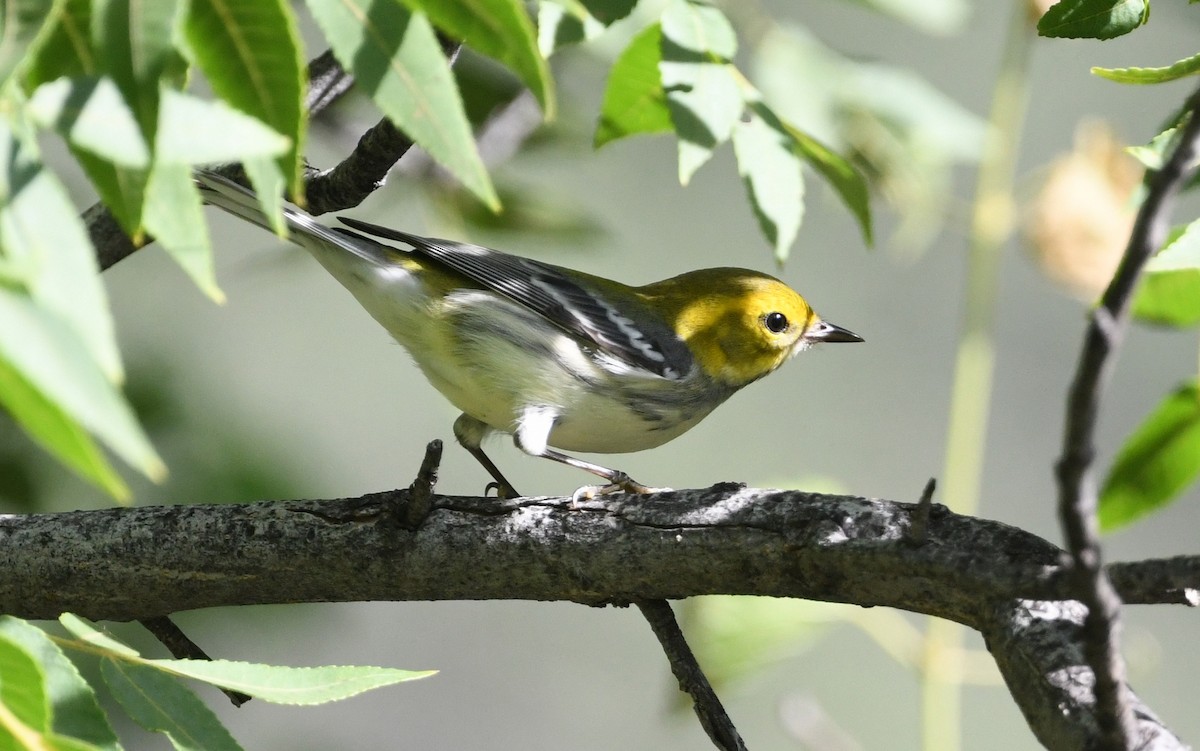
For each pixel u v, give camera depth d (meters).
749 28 10.59
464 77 11.08
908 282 18.75
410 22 4.46
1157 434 6.73
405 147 8.33
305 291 18.02
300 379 17.53
